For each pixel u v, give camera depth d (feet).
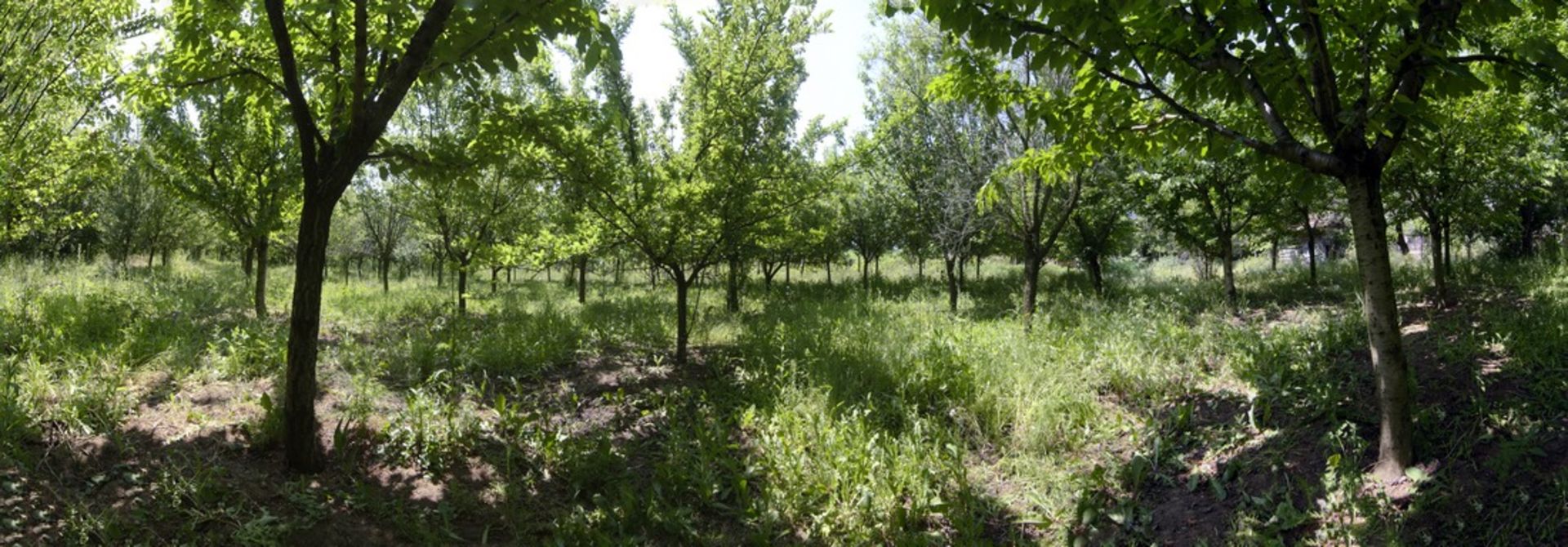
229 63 15.85
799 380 21.54
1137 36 13.20
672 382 22.80
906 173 42.09
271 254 85.05
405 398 18.89
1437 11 11.57
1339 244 62.34
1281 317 29.89
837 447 16.38
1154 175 34.58
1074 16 12.35
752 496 15.57
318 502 13.15
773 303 43.86
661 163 25.90
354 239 77.92
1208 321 26.68
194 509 12.07
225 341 20.89
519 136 18.33
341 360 21.77
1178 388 19.79
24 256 51.31
